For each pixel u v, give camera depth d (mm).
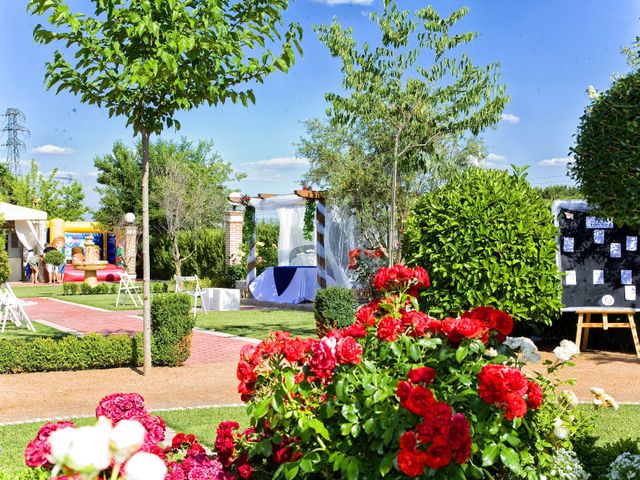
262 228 25016
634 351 10133
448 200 7887
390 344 3363
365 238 16859
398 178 15070
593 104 3982
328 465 3162
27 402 6895
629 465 3705
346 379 3186
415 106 11117
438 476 2789
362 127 15297
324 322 10500
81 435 1543
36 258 29094
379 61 11234
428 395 2824
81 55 7246
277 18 7957
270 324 13570
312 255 21312
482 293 7562
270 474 3574
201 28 7414
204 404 6836
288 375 3203
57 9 6777
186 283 22156
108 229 32812
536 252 7652
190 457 3607
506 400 2906
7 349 8320
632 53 11883
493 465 3297
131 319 15070
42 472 3262
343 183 15922
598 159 3822
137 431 1636
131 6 7262
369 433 3004
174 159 31125
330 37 11125
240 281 20203
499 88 11117
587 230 10047
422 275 4219
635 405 6586
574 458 3877
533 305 7773
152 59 7129
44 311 16953
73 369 8641
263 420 3482
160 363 9016
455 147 15852
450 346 3314
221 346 10711
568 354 3789
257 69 7930
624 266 10000
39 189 37469
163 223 32750
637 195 3594
